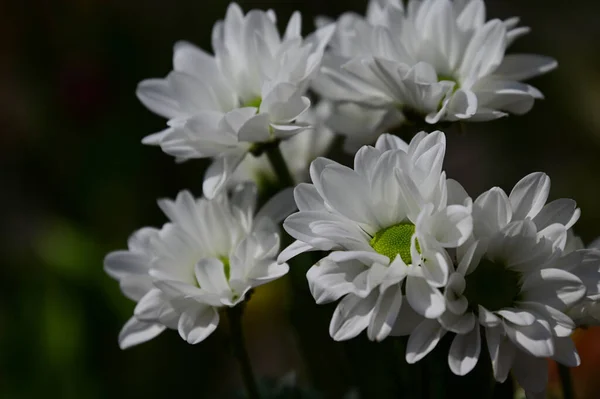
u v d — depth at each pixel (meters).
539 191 0.49
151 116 0.94
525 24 1.10
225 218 0.53
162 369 0.79
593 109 1.05
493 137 1.07
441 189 0.49
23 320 0.75
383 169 0.50
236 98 0.54
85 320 0.75
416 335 0.49
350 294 0.49
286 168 0.54
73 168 0.97
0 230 1.01
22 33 1.01
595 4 1.10
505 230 0.49
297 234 0.49
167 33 0.99
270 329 0.89
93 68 0.94
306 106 0.52
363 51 0.54
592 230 1.00
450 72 0.55
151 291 0.52
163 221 0.93
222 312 0.54
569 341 0.49
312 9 1.02
